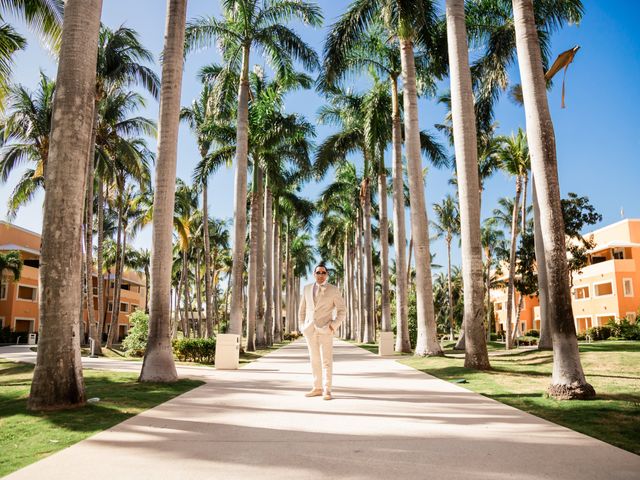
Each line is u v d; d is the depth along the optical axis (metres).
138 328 24.08
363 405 6.58
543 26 20.06
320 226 52.78
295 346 34.59
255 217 27.34
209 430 5.02
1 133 27.70
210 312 30.11
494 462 3.79
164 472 3.57
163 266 10.78
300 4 23.14
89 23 7.57
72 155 7.18
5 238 48.09
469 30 22.17
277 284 45.09
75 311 7.02
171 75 11.66
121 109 28.86
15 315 46.31
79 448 4.31
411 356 18.64
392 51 23.70
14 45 17.67
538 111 8.38
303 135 28.03
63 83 7.29
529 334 54.75
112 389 8.62
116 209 46.25
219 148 28.12
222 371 12.52
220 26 23.00
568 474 3.48
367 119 24.72
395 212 23.03
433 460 3.86
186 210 36.47
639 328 37.47
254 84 27.91
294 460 3.87
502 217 49.00
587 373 10.88
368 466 3.69
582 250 31.95
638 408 6.26
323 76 19.70
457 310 67.38
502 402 6.91
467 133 13.30
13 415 6.16
